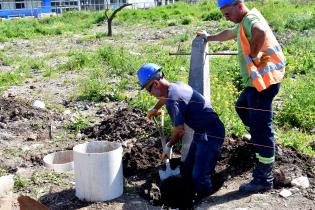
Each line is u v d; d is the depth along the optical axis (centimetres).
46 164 556
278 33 1823
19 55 1670
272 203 445
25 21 3238
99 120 758
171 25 2511
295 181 475
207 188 475
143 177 518
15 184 505
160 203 476
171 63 1146
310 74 1013
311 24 1953
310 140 637
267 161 462
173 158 536
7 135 679
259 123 455
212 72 1010
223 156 540
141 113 733
